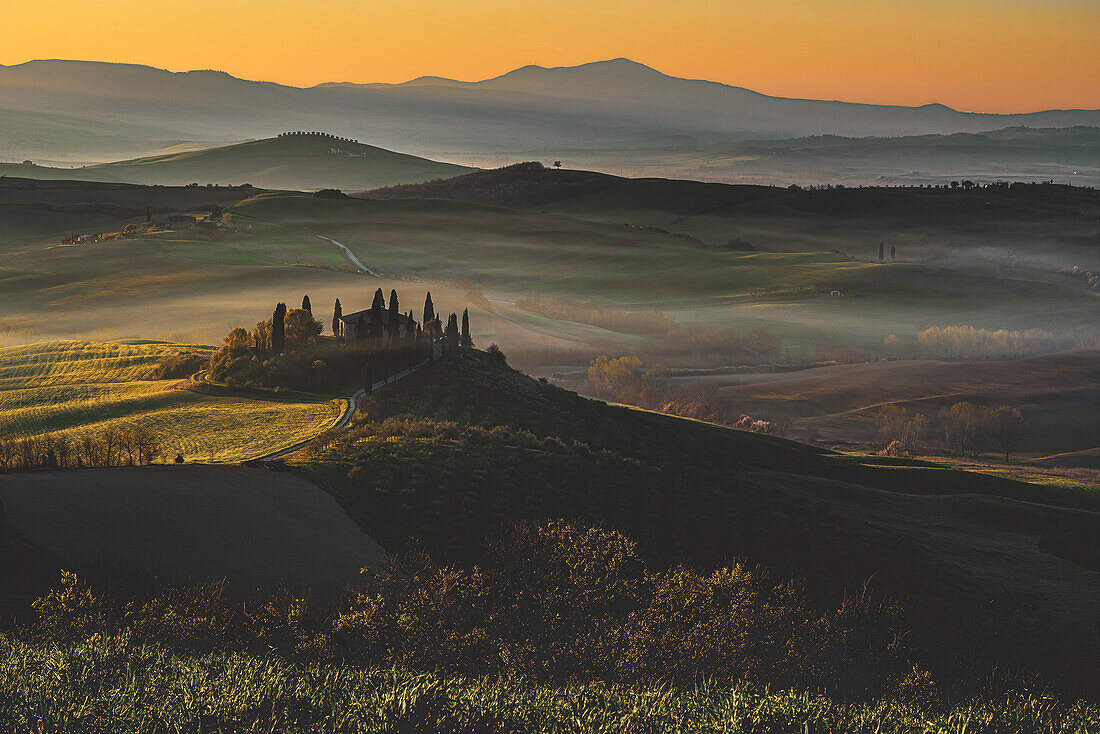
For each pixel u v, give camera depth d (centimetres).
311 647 4728
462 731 3441
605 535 6588
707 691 4103
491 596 5666
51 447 9600
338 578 6631
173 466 8475
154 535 6731
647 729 3544
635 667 4759
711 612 5641
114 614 5041
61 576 5650
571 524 7350
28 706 3297
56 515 6775
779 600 6919
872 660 5681
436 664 4569
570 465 9819
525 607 5431
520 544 6488
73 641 4331
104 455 9994
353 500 8200
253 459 9706
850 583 8650
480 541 7906
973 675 5969
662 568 8244
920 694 4922
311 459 9244
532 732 3462
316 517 7675
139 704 3381
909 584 8862
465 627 5019
